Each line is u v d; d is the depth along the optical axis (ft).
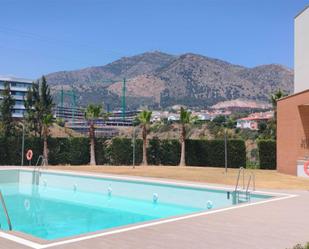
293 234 26.17
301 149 73.46
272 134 130.72
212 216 32.17
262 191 48.34
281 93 125.70
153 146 111.65
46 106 143.84
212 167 102.27
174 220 30.32
